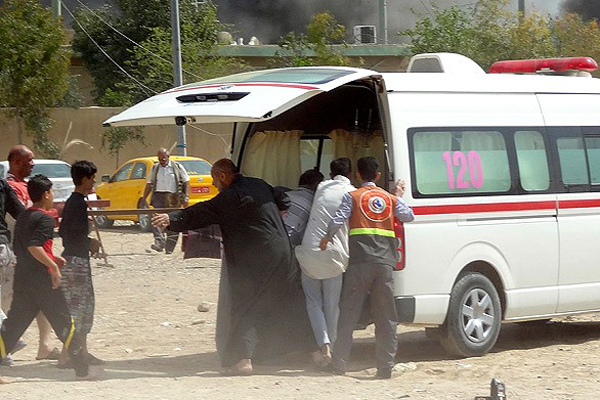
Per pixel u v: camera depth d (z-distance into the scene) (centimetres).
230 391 991
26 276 1021
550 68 1404
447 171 1156
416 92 1154
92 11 4791
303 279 1109
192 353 1254
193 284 1830
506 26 4275
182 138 3123
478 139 1188
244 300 1084
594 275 1277
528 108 1245
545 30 4228
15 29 3806
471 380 1072
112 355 1245
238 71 4275
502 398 906
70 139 3969
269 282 1081
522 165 1221
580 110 1294
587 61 1388
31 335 1370
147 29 4588
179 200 2300
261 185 1098
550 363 1169
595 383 1049
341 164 1120
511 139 1216
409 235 1120
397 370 1098
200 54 4203
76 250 1068
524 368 1138
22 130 3900
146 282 1847
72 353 1035
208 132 4019
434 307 1138
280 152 1262
